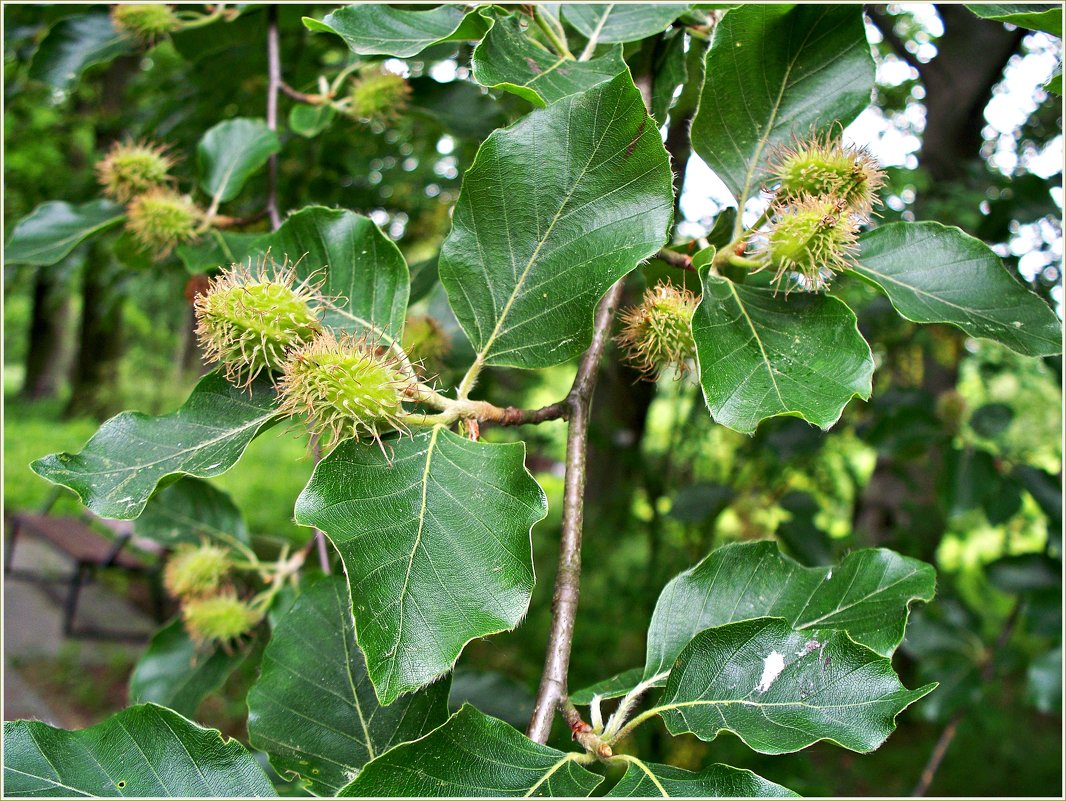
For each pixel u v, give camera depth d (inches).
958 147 32.3
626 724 9.4
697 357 9.1
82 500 9.3
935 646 26.0
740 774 8.5
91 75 48.4
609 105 9.2
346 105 18.2
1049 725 45.6
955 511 24.0
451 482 8.7
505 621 8.1
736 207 10.7
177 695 16.0
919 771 40.3
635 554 48.1
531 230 9.5
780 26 10.6
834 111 10.7
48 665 47.3
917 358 35.1
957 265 10.6
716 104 10.7
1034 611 24.4
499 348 9.6
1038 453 38.5
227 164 17.4
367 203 26.3
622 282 11.1
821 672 8.8
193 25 19.0
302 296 9.7
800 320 9.7
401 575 8.3
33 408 120.1
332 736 10.6
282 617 11.2
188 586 16.2
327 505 8.4
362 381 8.8
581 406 10.2
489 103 18.1
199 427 9.8
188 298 17.4
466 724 8.7
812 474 37.0
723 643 9.2
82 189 27.9
